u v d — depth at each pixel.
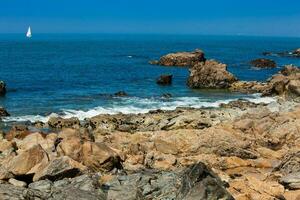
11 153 28.36
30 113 51.88
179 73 97.69
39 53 165.62
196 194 18.41
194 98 65.75
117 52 179.75
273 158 30.58
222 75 76.25
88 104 58.53
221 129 34.75
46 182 22.97
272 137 34.19
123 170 27.08
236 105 56.72
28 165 24.48
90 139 33.00
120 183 23.22
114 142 33.72
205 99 65.00
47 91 68.81
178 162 29.20
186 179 19.34
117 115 48.41
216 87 75.81
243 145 31.83
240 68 109.88
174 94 69.31
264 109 40.75
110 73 95.81
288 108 45.25
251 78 90.62
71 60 131.25
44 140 30.45
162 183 22.59
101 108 55.88
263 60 114.44
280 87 66.38
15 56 145.88
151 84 79.62
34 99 61.50
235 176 26.58
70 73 94.56
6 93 65.75
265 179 25.66
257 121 36.41
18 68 103.44
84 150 26.92
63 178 23.98
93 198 20.75
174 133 34.31
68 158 25.36
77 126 44.09
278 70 105.88
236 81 77.94
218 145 31.83
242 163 29.30
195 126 39.34
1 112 49.94
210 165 28.89
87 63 120.81
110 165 26.69
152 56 155.12
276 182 24.78
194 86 76.50
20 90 68.88
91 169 26.47
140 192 21.80
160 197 21.17
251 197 22.22
